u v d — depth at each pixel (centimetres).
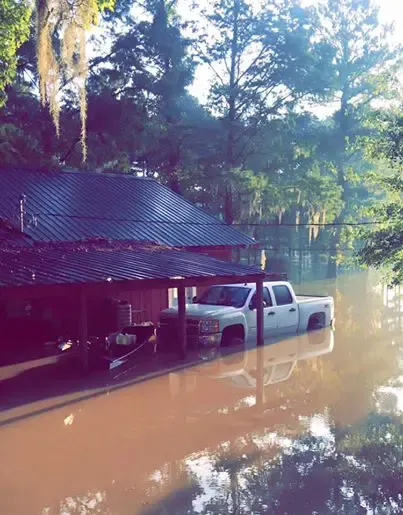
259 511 587
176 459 732
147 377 1166
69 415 917
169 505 600
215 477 675
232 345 1479
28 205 1739
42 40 1510
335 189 3662
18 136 2442
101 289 1148
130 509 591
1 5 1552
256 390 1082
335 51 4094
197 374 1199
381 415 926
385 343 1576
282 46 3709
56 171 2116
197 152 3656
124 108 2917
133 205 2027
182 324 1320
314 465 711
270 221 4362
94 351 1391
